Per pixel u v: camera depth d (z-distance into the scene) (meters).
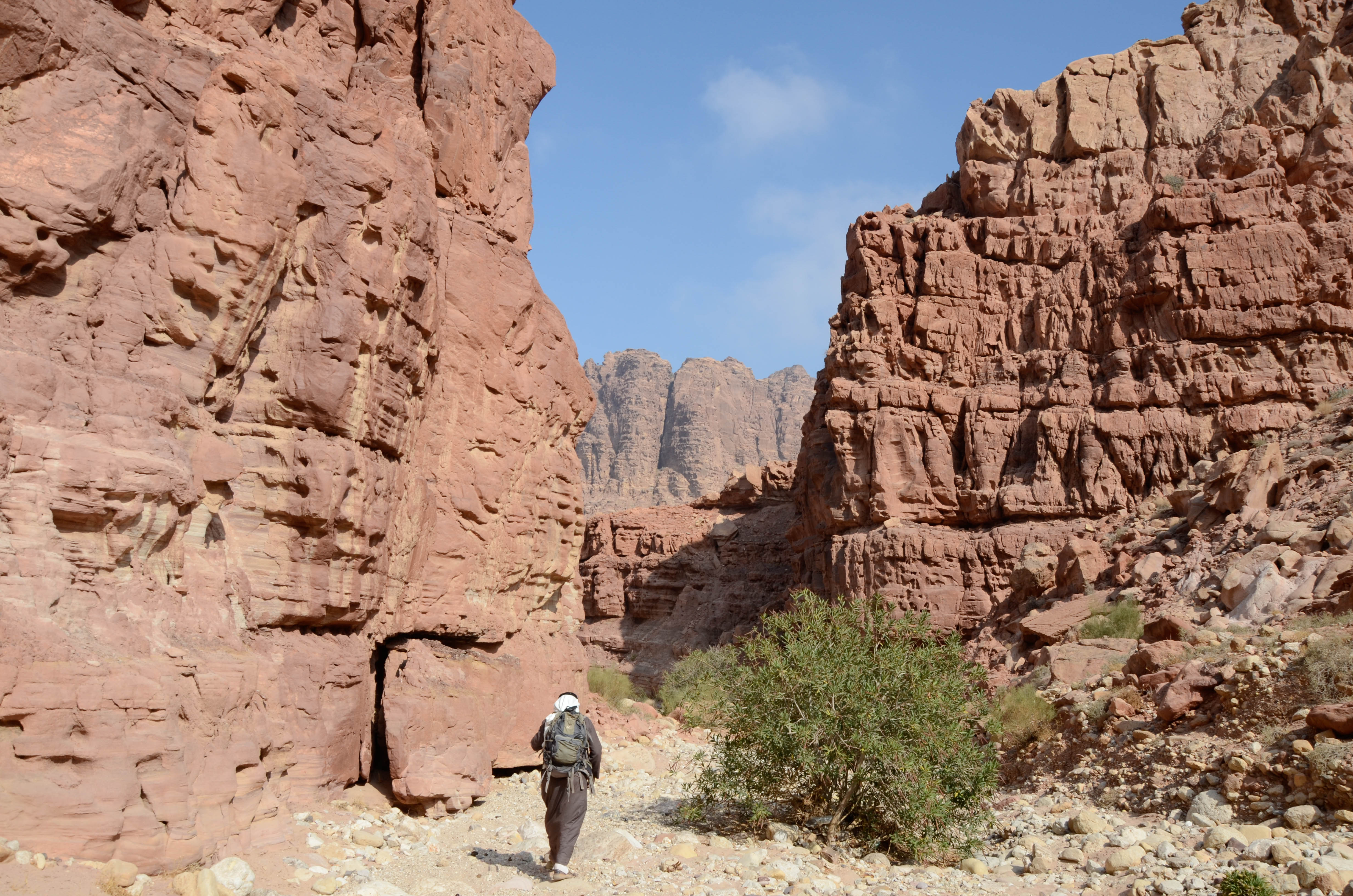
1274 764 11.38
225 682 7.93
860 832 11.26
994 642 26.88
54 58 8.04
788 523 52.09
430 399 12.87
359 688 10.62
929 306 34.94
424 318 11.91
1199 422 30.20
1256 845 9.61
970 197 37.75
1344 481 21.47
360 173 10.59
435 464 13.08
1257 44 35.78
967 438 33.19
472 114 14.61
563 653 15.79
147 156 8.61
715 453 155.75
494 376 14.14
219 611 8.58
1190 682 14.17
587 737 8.72
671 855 9.52
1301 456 24.81
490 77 15.35
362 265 10.55
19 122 7.80
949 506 32.91
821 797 11.44
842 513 34.12
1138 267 32.59
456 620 13.11
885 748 10.48
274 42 11.20
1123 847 10.49
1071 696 17.08
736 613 48.50
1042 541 30.09
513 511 14.43
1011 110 38.19
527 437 14.73
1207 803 11.38
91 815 6.21
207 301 8.93
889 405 34.12
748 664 11.92
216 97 8.99
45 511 6.92
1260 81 34.97
